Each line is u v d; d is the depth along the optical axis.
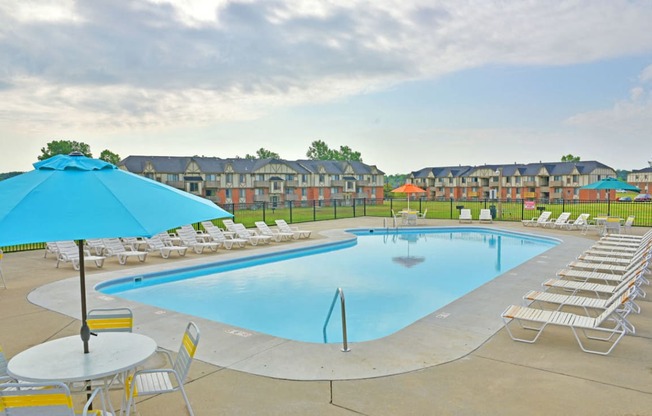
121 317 4.80
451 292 11.17
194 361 5.62
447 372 5.17
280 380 5.02
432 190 93.19
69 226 2.91
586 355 5.66
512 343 6.13
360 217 30.72
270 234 19.14
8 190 3.31
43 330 7.05
